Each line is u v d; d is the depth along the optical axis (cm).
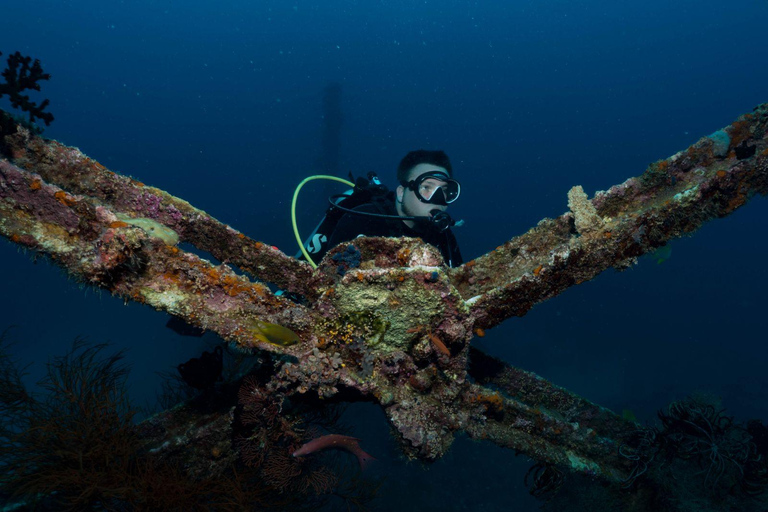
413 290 195
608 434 356
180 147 9119
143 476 230
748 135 212
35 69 203
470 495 861
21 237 168
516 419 291
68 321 1844
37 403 255
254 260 239
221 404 253
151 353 1485
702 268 5716
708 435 334
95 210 176
